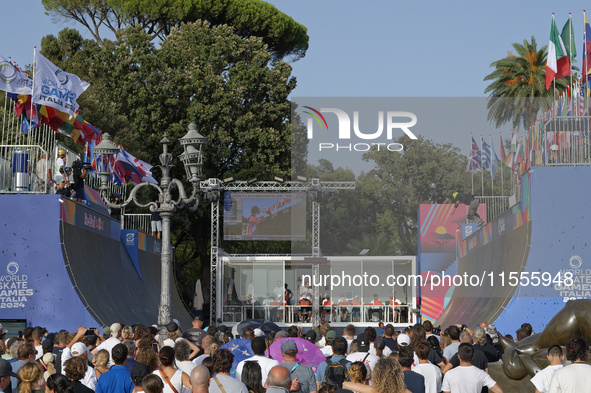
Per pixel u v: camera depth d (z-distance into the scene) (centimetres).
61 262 2033
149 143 4466
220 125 4647
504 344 1314
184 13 5041
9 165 2134
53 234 2042
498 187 3155
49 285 2025
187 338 1293
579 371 790
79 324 2014
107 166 1873
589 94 2703
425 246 3183
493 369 1246
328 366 888
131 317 2384
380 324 1750
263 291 3328
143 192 3953
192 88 4594
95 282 2242
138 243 2933
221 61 4844
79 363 776
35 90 2091
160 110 4534
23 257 2033
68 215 2120
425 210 3216
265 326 1684
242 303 3322
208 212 4594
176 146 4575
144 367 752
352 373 733
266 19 5394
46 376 902
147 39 4644
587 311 1226
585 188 2239
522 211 2323
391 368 685
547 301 2217
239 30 5453
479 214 3138
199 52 4766
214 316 3409
